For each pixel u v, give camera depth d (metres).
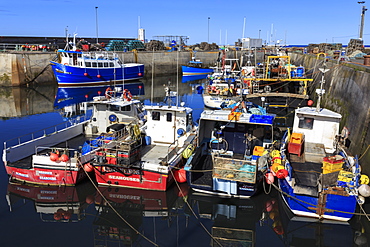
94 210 9.48
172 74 54.88
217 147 12.31
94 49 49.31
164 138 12.74
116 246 7.76
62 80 36.59
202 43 67.81
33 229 8.34
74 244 7.75
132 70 43.34
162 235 8.34
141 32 70.75
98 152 10.14
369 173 10.91
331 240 8.08
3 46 43.00
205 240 8.16
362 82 14.11
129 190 10.52
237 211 9.64
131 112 14.38
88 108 16.55
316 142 12.40
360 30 33.38
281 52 38.44
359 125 13.05
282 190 9.69
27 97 30.31
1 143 14.86
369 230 8.43
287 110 21.66
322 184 8.48
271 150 11.29
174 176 10.78
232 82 26.56
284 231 8.52
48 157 10.41
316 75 26.75
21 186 10.68
